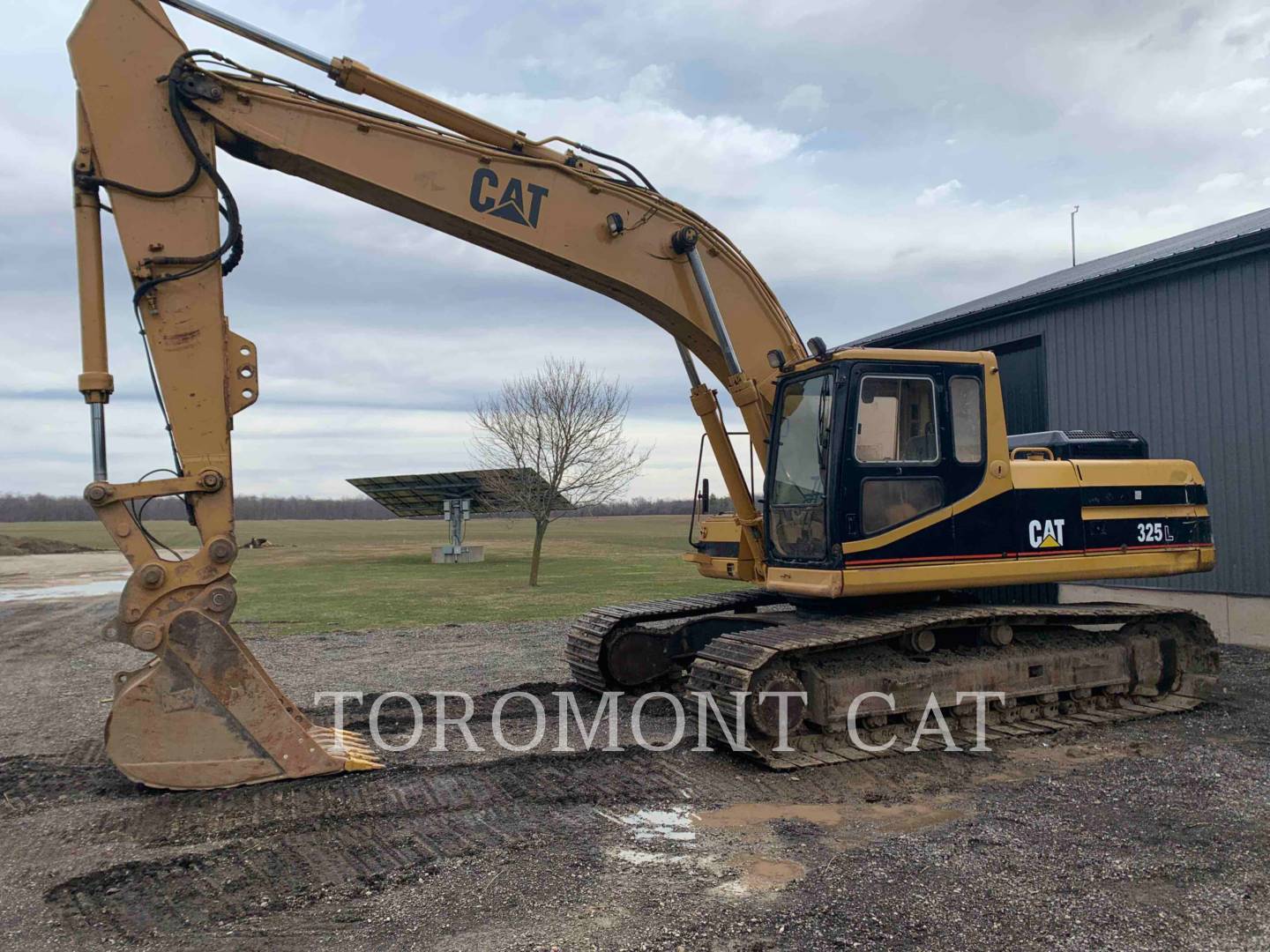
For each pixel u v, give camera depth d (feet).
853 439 22.44
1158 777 20.01
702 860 15.15
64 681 33.35
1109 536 26.05
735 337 24.97
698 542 28.63
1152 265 39.11
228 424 19.27
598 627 28.53
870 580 22.48
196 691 18.71
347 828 16.70
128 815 17.38
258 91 19.72
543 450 71.82
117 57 18.92
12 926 13.05
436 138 21.25
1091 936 12.40
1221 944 12.16
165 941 12.51
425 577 76.02
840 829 16.79
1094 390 42.63
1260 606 36.11
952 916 13.01
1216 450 37.63
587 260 22.95
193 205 19.16
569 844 15.88
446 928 12.75
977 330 49.34
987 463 24.23
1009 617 24.35
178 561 18.72
